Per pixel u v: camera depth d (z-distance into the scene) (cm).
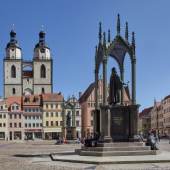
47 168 3875
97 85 5875
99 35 5644
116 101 5425
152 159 4319
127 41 5506
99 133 5434
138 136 5294
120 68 5953
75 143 11956
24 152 7006
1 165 4375
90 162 4238
